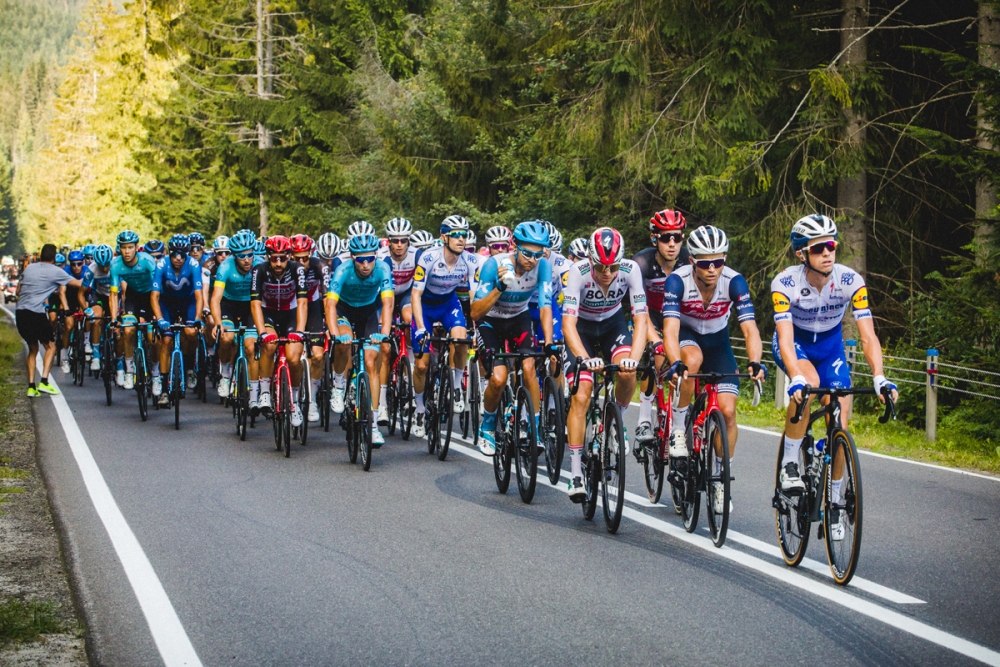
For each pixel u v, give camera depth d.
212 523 7.66
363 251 10.17
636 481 9.50
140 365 13.57
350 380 11.26
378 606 5.69
